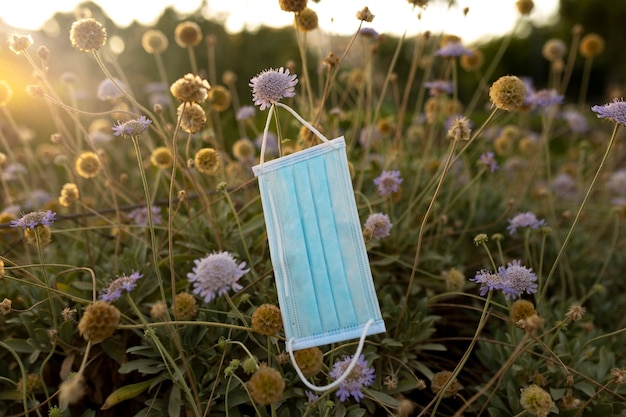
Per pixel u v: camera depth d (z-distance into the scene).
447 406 0.75
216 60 2.27
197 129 0.65
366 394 0.63
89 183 1.21
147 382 0.64
